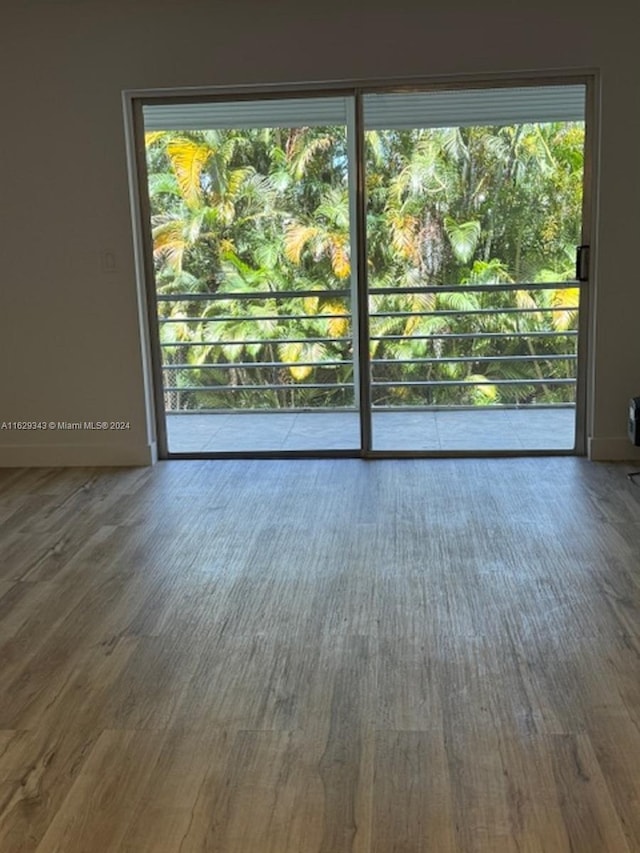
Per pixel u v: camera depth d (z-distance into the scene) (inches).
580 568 116.6
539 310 171.8
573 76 160.2
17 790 72.7
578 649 94.1
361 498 151.3
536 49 155.7
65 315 173.8
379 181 167.8
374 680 88.8
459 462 173.0
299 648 96.4
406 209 168.9
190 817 68.7
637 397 161.6
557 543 126.3
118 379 176.1
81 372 176.2
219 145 169.5
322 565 120.8
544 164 164.7
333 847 64.9
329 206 170.2
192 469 174.7
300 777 73.3
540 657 92.6
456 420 178.4
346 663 92.7
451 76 158.9
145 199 172.1
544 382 175.2
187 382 181.8
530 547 125.0
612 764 73.8
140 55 161.6
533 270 169.9
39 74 163.5
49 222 169.6
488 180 166.2
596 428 170.6
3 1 160.7
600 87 156.7
